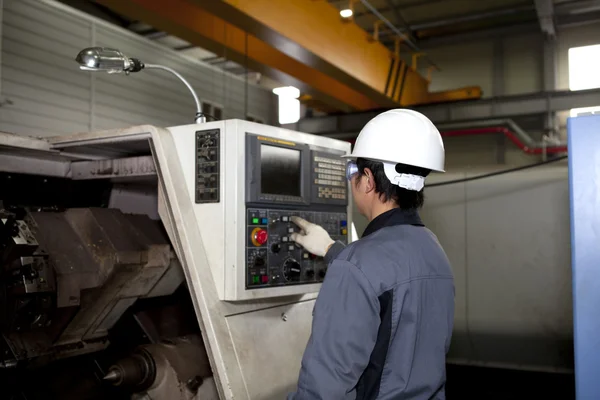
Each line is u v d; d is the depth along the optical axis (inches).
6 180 66.7
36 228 60.2
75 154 67.3
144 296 72.3
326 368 39.3
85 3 212.1
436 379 42.0
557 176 123.0
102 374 71.2
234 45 143.4
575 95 186.7
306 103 207.8
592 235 68.2
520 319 123.0
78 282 59.7
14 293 53.2
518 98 192.4
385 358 40.6
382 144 46.0
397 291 40.7
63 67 151.6
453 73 250.5
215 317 53.9
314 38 132.7
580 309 68.3
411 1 211.5
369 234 44.9
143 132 57.9
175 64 189.0
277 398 56.8
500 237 125.9
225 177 55.6
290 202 60.7
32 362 62.5
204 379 67.5
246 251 56.1
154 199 83.9
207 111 201.2
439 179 134.0
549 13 201.3
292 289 61.4
